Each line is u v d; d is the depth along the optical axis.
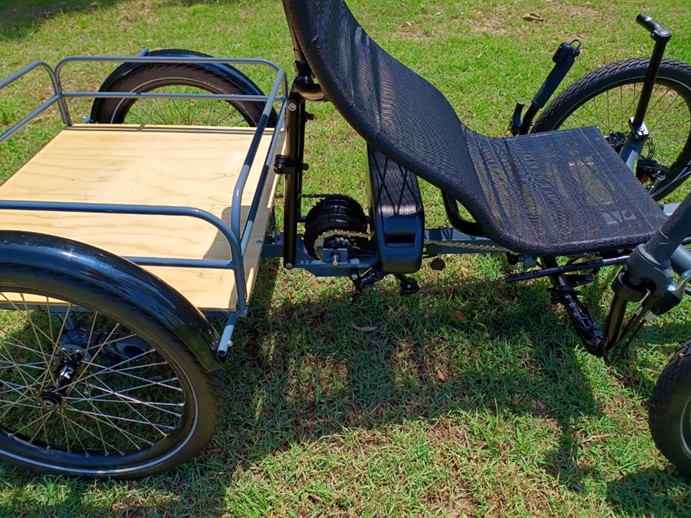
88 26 4.69
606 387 1.76
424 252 1.70
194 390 1.32
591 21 4.38
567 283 1.69
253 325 1.98
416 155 1.34
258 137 1.49
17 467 1.55
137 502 1.50
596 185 1.77
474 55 3.81
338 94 1.19
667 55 3.76
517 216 1.65
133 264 1.25
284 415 1.71
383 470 1.56
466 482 1.54
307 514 1.49
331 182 2.64
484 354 1.88
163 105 2.94
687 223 1.21
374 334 1.95
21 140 2.96
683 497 1.49
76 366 1.45
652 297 1.32
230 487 1.54
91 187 1.80
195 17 4.82
